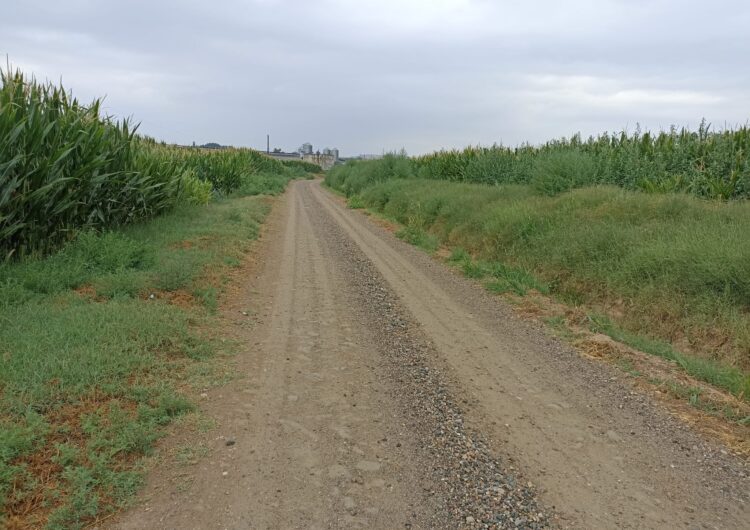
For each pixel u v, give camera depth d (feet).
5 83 23.56
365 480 11.15
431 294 29.25
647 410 15.61
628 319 24.40
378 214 73.82
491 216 43.50
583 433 14.03
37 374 13.09
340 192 128.36
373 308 25.35
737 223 27.45
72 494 9.61
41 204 23.53
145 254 26.55
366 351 19.35
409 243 48.67
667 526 10.21
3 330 15.71
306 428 13.25
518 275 32.68
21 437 10.56
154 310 19.48
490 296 29.53
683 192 38.24
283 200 89.35
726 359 19.65
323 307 24.84
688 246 24.63
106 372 14.02
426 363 18.56
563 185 47.55
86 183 27.02
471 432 13.74
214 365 16.58
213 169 81.25
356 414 14.25
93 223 29.84
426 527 9.75
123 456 11.18
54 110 26.30
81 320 17.06
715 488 11.64
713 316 21.39
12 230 21.70
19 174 22.30
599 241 30.07
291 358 18.04
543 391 16.74
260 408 14.12
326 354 18.71
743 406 15.92
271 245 41.32
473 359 19.34
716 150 41.70
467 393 16.26
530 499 10.92
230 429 12.83
